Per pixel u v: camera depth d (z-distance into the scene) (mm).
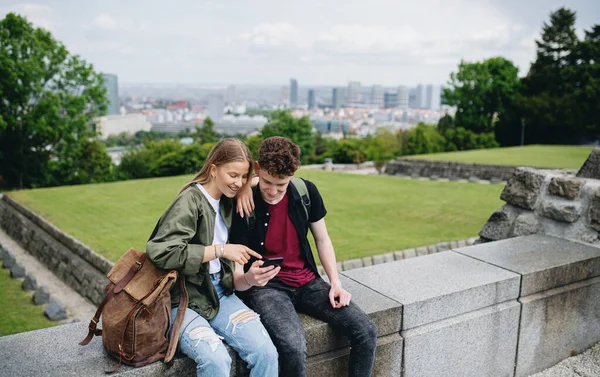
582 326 3941
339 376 2797
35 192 18281
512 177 4887
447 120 56688
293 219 2752
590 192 4223
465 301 3219
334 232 11414
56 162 38531
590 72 49469
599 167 4410
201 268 2402
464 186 18672
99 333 2361
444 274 3469
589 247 4117
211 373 2176
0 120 32125
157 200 16281
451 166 26953
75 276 10617
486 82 54219
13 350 2348
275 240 2760
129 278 2230
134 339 2162
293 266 2816
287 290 2805
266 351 2289
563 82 50812
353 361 2621
